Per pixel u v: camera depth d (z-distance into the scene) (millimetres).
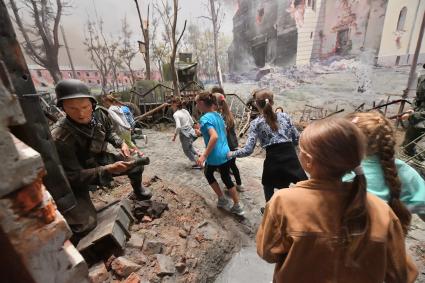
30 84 1175
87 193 1904
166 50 14891
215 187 2920
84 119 1640
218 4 14344
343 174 820
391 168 1092
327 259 818
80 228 1729
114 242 1752
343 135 766
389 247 833
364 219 775
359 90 9617
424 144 3580
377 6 8797
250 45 13930
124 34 13883
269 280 2072
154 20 14398
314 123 873
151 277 1691
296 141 2422
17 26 10867
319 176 856
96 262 1707
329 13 10359
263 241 988
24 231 608
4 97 509
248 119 8141
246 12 13625
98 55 13172
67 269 747
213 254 2195
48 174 1462
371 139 1109
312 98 10820
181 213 2580
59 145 1604
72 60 12555
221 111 3146
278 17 12141
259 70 13641
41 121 1301
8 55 1036
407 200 1212
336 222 795
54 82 12055
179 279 1802
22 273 646
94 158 1926
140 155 2324
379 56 9008
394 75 8711
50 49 11734
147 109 10141
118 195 2809
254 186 3730
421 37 7902
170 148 5766
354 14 9492
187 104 9617
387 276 893
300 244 823
